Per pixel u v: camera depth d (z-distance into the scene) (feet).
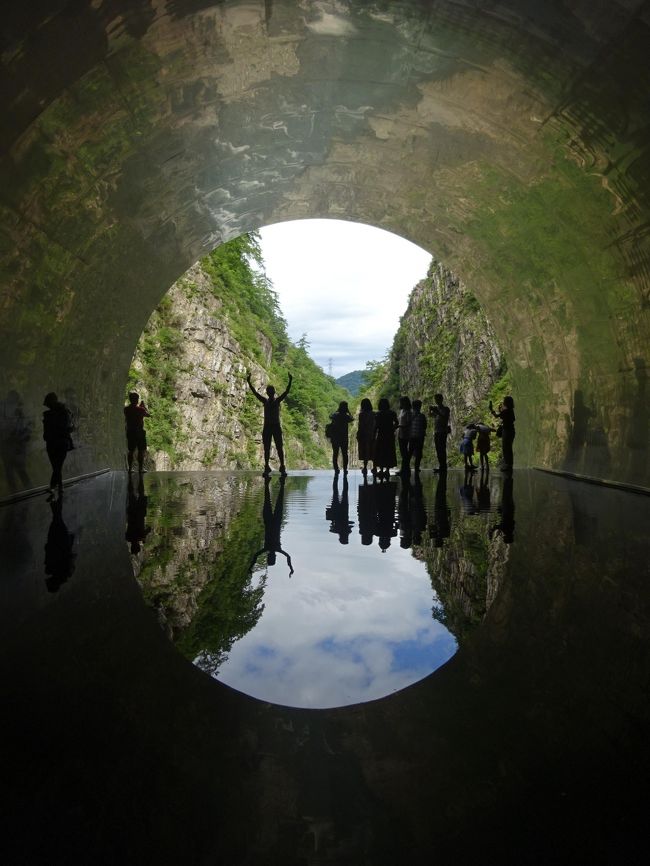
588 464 49.47
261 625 13.60
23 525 27.53
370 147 44.65
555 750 8.24
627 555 19.97
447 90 34.53
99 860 6.16
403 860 6.15
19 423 40.63
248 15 27.25
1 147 28.32
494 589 16.21
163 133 36.45
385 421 53.83
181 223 52.70
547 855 6.22
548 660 11.37
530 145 36.86
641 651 11.71
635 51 24.97
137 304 62.28
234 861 6.15
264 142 42.50
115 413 70.69
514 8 25.44
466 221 53.62
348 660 11.61
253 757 8.17
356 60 32.45
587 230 40.63
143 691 10.25
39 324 42.93
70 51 25.40
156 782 7.58
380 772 7.77
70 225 39.40
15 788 7.46
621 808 6.97
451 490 43.91
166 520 29.27
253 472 78.84
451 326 162.61
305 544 22.85
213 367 150.20
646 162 30.71
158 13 25.36
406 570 18.51
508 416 55.88
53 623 13.70
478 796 7.20
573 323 50.42
